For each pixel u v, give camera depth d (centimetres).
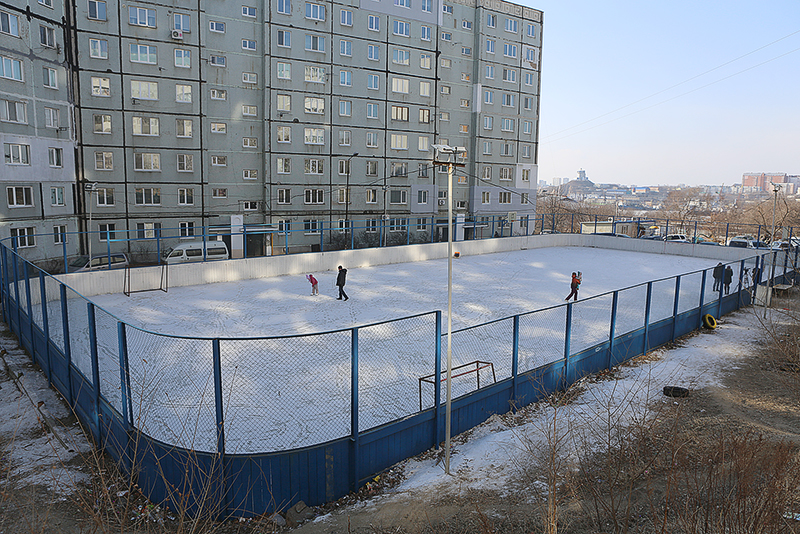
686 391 1254
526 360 1294
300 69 4297
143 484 862
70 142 3459
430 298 2309
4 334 1692
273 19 4138
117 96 3700
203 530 759
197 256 3062
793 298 2408
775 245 3897
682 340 1797
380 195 4797
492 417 1155
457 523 753
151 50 3788
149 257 3881
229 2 4019
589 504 768
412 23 4762
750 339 1784
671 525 670
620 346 1520
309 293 2381
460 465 952
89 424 1053
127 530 766
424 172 5025
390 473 943
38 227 3177
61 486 864
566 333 1314
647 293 1623
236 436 913
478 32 5144
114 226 3781
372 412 1020
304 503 847
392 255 3341
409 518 778
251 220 4297
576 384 1359
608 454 791
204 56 3962
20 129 3055
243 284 2567
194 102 3956
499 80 5334
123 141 3753
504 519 750
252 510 822
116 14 3638
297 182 4403
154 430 901
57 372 1242
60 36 3369
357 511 820
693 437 978
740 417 1112
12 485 868
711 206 12644
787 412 1143
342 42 4450
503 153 5484
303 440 903
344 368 1247
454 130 5216
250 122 4203
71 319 1123
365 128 4650
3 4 2925
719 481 736
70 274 2177
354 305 2144
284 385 1136
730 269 2108
